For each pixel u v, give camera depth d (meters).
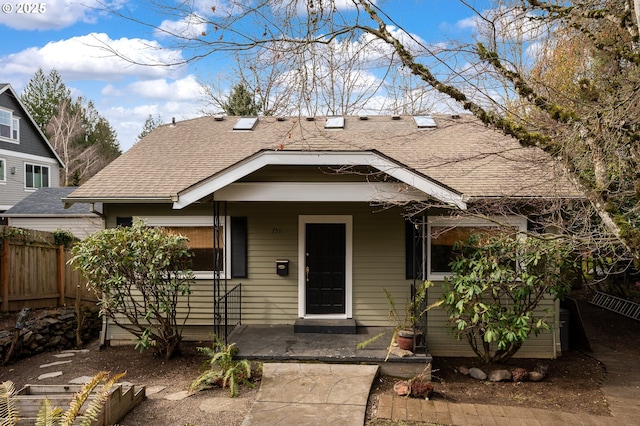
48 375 8.12
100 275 8.23
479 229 9.31
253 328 9.54
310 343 8.41
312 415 6.05
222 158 10.94
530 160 6.54
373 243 9.72
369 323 9.71
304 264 9.82
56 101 45.84
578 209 6.66
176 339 8.87
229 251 9.89
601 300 14.23
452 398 6.95
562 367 8.63
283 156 7.76
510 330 7.74
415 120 12.75
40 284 11.05
